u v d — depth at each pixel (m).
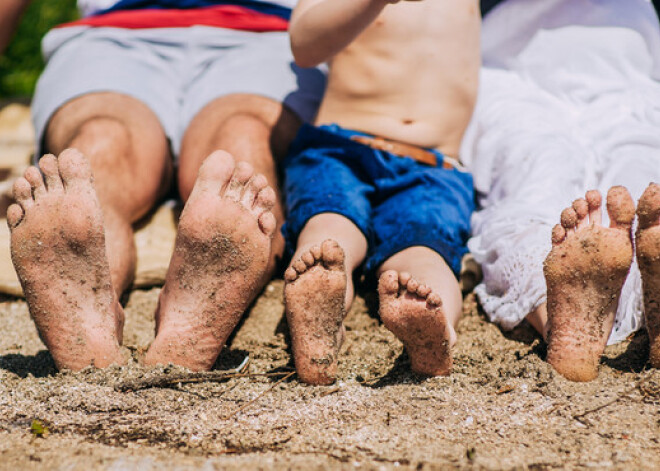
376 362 1.32
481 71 1.79
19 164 2.13
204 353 1.26
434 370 1.25
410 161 1.53
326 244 1.19
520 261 1.40
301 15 1.47
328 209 1.42
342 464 1.05
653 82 1.70
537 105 1.70
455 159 1.62
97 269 1.22
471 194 1.58
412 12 1.57
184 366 1.25
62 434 1.12
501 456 1.08
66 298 1.22
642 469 1.05
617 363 1.30
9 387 1.23
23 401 1.19
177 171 1.76
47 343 1.24
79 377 1.23
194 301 1.24
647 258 1.20
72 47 1.79
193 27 1.78
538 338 1.39
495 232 1.47
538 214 1.46
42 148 1.71
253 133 1.57
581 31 1.74
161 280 1.59
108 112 1.61
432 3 1.58
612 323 1.25
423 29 1.57
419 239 1.41
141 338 1.41
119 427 1.13
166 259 1.60
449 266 1.40
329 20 1.41
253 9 1.85
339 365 1.31
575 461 1.07
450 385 1.25
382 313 1.18
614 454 1.08
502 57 1.80
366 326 1.45
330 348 1.23
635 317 1.35
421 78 1.57
